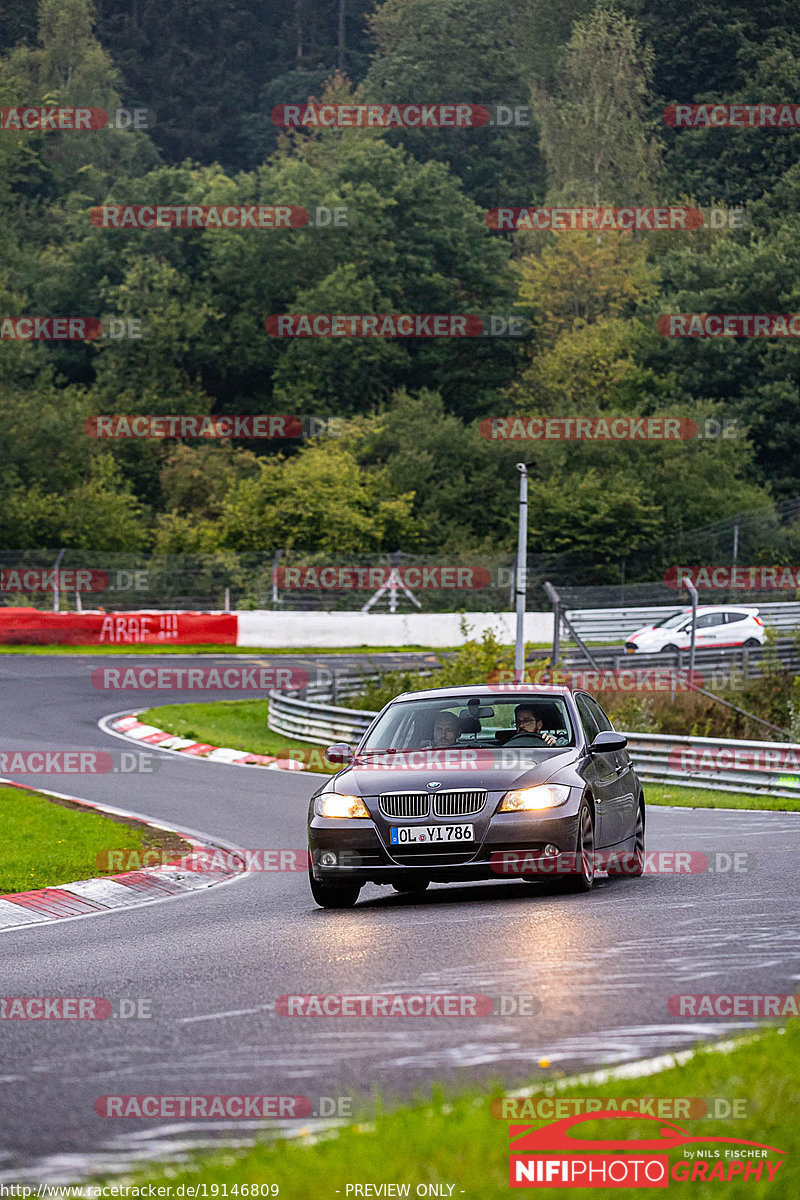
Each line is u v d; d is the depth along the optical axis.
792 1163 9.96
